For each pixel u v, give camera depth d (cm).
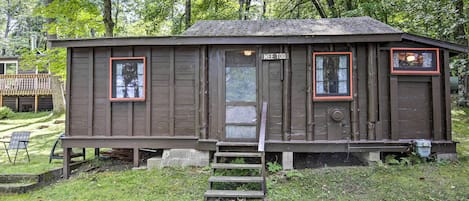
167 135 648
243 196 479
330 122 618
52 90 1644
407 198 463
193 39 612
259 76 628
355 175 556
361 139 612
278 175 576
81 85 660
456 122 991
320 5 1507
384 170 573
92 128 653
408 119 625
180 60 650
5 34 2939
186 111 647
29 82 1727
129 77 652
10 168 666
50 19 1161
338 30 633
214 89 638
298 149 612
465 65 968
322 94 617
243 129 627
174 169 628
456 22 900
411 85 630
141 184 558
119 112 655
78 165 696
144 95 645
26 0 2723
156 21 1541
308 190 503
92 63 655
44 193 544
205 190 523
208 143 631
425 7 972
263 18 1638
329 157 689
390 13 1168
